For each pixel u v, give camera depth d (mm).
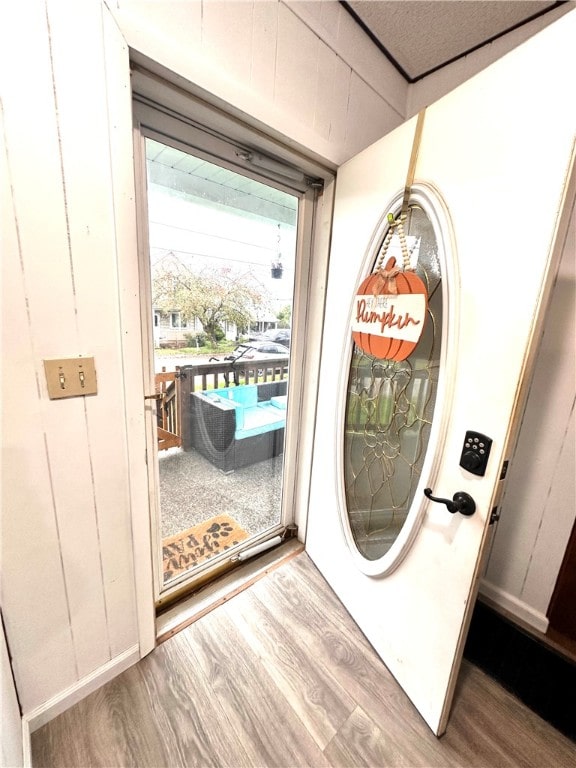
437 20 1199
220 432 1704
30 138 702
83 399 879
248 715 1021
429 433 1047
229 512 1819
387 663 1167
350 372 1363
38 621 906
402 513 1171
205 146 1107
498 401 799
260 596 1465
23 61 667
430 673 993
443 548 945
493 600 1518
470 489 866
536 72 686
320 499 1576
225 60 923
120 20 748
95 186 803
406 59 1396
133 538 1050
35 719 945
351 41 1226
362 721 1021
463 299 869
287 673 1147
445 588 942
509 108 741
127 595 1082
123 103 799
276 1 988
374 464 1297
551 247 688
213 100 949
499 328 792
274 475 1883
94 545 975
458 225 873
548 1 1103
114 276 874
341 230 1339
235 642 1249
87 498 935
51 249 769
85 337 855
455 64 1384
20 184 707
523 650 1286
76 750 917
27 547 853
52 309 793
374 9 1164
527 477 1365
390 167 1083
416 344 935
